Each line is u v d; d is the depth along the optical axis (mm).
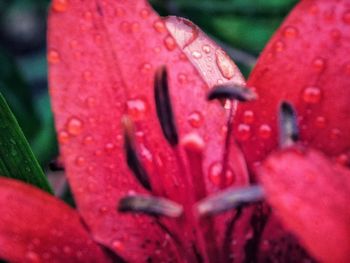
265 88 196
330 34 194
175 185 195
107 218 189
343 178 151
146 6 198
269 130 197
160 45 198
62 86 189
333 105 193
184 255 195
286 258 198
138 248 193
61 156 192
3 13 509
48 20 190
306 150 153
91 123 190
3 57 362
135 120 196
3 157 215
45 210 184
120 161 191
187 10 384
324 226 150
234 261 198
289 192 149
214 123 199
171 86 199
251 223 198
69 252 185
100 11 194
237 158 197
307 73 194
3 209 181
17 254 179
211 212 170
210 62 226
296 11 194
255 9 385
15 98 362
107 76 193
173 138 188
